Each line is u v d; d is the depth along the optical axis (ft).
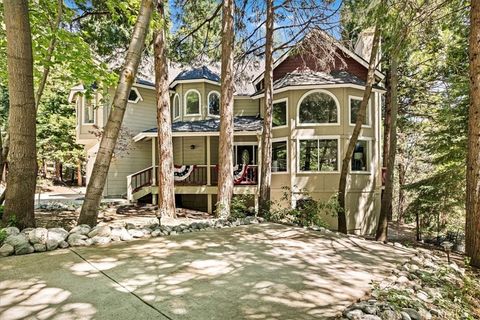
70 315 8.45
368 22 25.90
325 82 42.19
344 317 9.00
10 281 10.71
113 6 24.27
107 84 24.77
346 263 14.56
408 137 61.26
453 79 33.88
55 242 14.99
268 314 8.96
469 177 18.45
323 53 37.42
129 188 43.37
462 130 33.01
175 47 39.45
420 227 43.32
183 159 50.49
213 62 40.81
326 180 42.45
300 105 43.70
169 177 32.53
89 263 12.92
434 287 12.54
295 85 42.45
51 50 21.25
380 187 45.65
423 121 56.75
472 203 18.15
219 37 38.63
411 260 15.87
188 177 44.91
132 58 18.02
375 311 9.27
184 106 52.75
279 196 43.98
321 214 41.11
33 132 15.97
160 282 11.12
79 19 30.14
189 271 12.42
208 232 20.26
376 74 44.52
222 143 30.25
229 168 30.14
